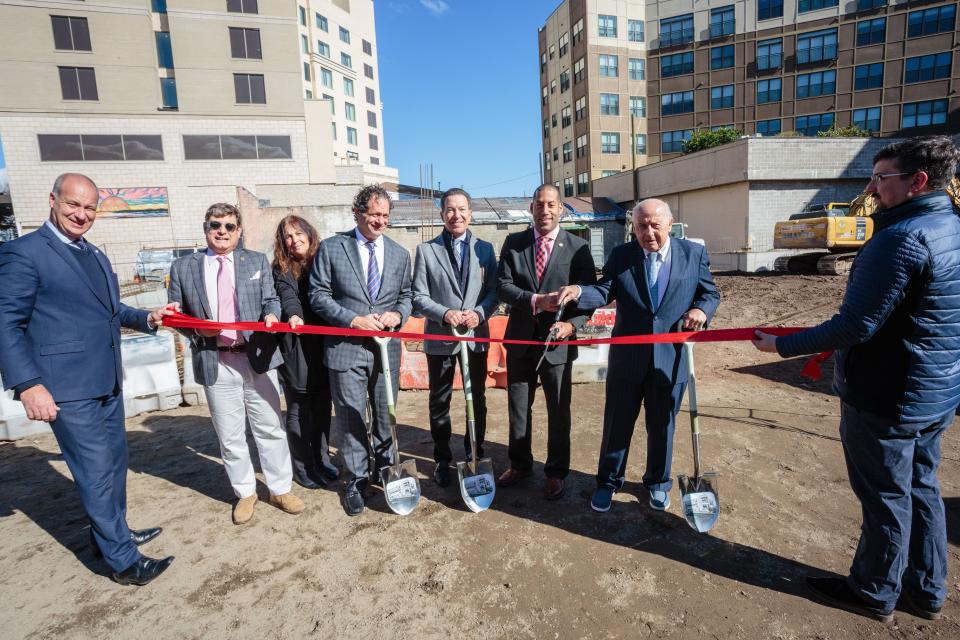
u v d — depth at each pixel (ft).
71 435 7.60
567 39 115.14
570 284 10.24
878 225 6.47
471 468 10.22
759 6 100.32
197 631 6.97
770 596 7.36
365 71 181.06
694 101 107.34
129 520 9.95
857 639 6.52
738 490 10.34
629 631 6.77
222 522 9.82
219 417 9.53
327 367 9.95
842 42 96.32
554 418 10.14
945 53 90.89
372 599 7.52
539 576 7.94
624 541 8.81
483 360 11.34
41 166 75.97
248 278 9.55
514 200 89.04
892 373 6.25
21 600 7.74
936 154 5.91
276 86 84.74
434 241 10.98
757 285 48.65
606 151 109.81
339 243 10.07
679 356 9.18
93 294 7.80
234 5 81.87
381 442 10.93
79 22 75.66
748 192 69.51
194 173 81.97
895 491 6.51
